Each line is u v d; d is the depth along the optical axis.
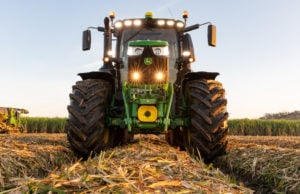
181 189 2.24
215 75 5.47
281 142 8.86
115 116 5.60
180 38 6.29
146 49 5.30
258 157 4.62
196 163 3.54
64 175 2.45
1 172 3.40
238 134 21.78
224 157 5.20
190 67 6.08
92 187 2.19
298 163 3.83
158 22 6.19
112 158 3.82
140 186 2.19
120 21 6.22
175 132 6.36
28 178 2.46
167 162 3.25
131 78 5.31
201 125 5.06
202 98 5.11
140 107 5.08
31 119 21.11
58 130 21.42
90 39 5.58
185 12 6.27
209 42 5.50
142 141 6.38
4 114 14.34
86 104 5.08
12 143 5.35
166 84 5.18
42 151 4.68
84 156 5.22
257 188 3.78
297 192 3.17
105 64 6.12
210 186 2.44
